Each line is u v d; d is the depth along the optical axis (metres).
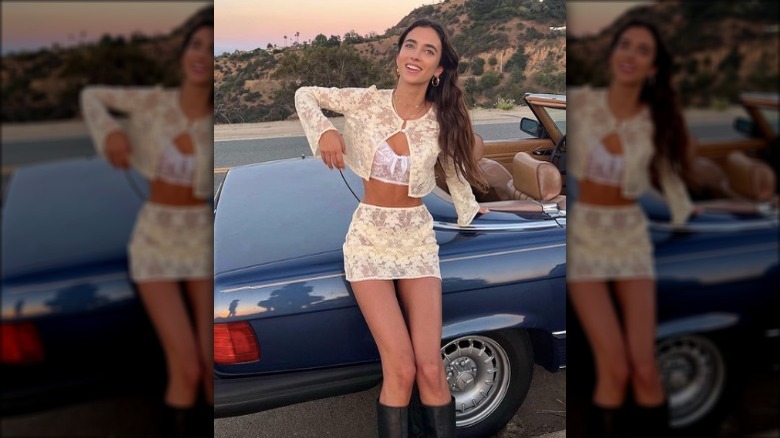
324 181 2.61
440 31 2.01
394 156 2.03
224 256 2.07
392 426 1.92
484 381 2.26
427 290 2.00
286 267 2.01
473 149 2.18
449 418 1.94
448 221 2.27
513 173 2.73
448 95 2.09
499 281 2.12
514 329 2.21
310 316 1.97
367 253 1.99
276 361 1.96
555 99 3.13
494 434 2.36
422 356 1.93
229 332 1.89
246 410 1.97
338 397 2.70
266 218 2.31
